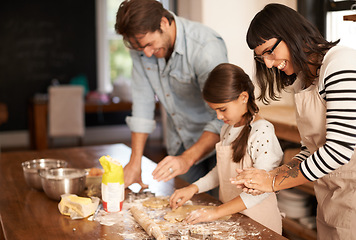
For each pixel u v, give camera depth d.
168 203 1.71
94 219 1.57
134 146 2.11
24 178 2.13
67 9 7.14
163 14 1.84
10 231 1.47
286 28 1.33
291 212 2.90
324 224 1.64
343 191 1.53
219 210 1.55
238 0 3.29
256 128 1.64
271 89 1.59
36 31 7.02
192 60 2.03
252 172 1.45
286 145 2.98
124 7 1.75
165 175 1.82
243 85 1.59
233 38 3.37
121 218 1.58
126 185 1.96
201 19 3.44
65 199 1.63
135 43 1.79
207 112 2.26
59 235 1.43
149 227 1.42
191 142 2.31
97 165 2.30
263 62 1.48
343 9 2.76
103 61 7.45
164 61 2.11
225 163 1.74
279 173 1.50
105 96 6.78
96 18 7.32
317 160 1.34
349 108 1.27
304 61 1.35
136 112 2.21
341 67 1.29
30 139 6.62
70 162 2.38
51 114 6.03
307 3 2.89
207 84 1.60
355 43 2.67
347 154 1.29
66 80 7.29
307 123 1.52
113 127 7.59
